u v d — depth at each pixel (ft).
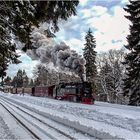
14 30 35.63
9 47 42.73
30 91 245.45
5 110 84.17
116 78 181.47
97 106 99.04
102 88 186.39
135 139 31.76
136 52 116.16
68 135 35.27
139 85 116.26
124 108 89.04
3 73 81.30
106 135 32.50
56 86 158.61
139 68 115.03
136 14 117.91
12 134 36.27
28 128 42.32
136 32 116.16
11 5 29.71
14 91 330.75
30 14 28.81
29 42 37.09
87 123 44.09
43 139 32.71
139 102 117.39
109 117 59.52
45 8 25.14
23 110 83.76
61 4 24.58
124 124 47.96
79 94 127.54
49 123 48.32
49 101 134.92
